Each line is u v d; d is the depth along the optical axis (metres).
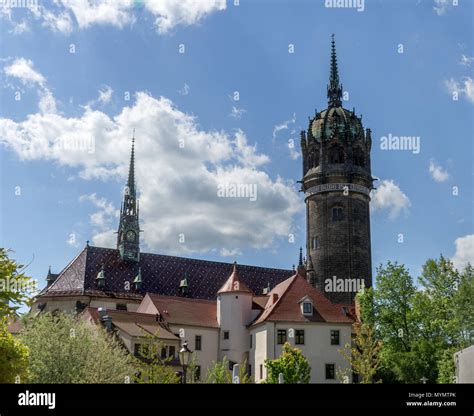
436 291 77.56
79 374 51.75
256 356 80.25
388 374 79.75
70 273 103.06
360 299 84.94
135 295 102.75
